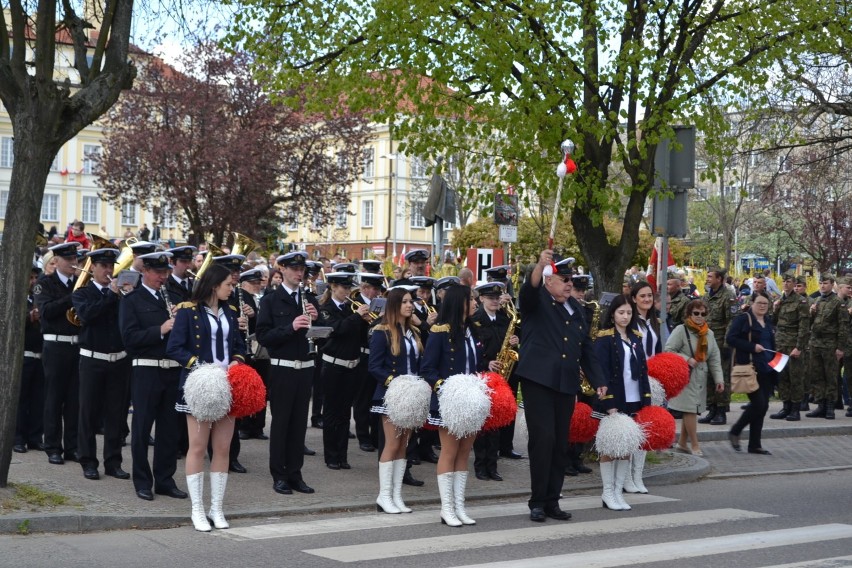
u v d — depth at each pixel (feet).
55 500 29.50
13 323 29.66
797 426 54.24
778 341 59.06
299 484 33.94
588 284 41.32
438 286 44.21
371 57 42.01
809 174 88.22
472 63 40.01
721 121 42.88
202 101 106.83
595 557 25.45
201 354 29.63
